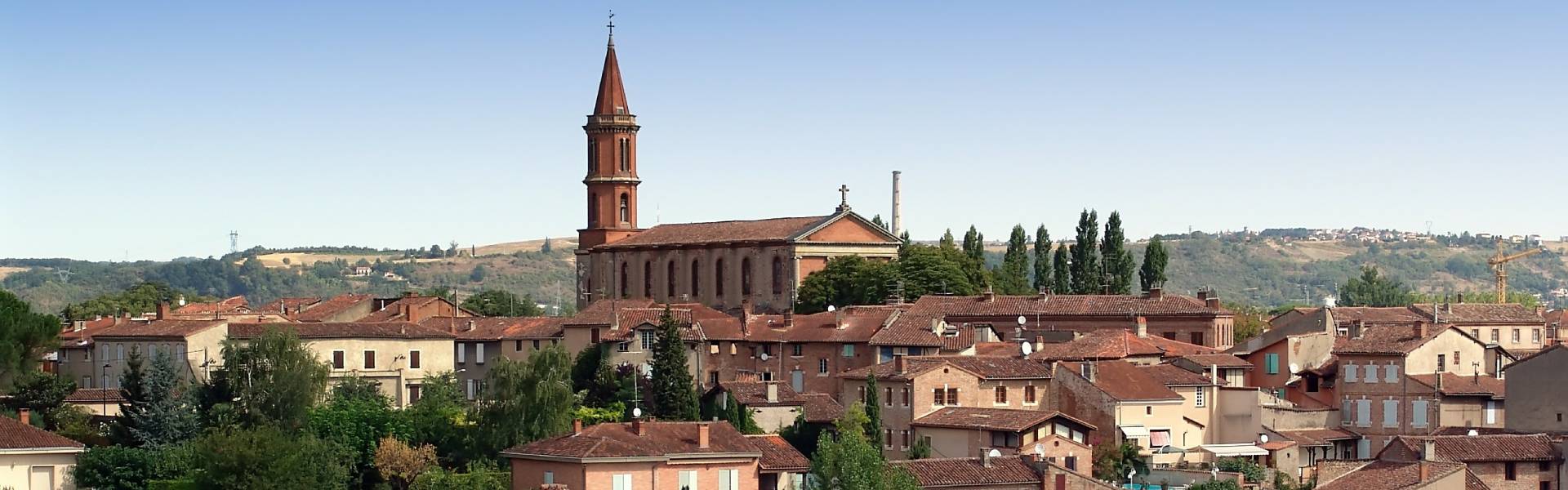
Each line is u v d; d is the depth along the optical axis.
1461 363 181.88
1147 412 169.12
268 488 153.75
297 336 191.50
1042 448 150.25
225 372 182.25
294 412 178.12
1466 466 140.62
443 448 175.25
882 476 133.25
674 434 144.38
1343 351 181.50
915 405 170.00
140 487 161.50
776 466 142.88
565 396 173.75
